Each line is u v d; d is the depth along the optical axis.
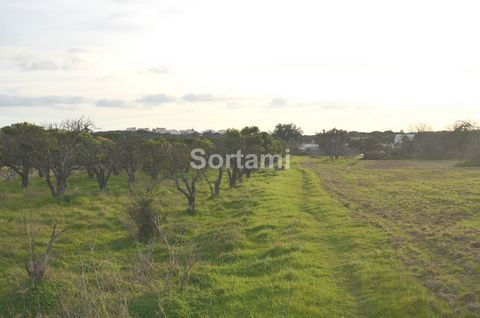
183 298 12.43
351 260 16.11
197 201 33.09
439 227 20.94
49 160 33.84
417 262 15.38
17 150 35.59
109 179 49.47
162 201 28.58
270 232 21.22
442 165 75.69
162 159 30.64
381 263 15.50
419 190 37.16
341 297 12.72
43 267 13.73
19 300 12.63
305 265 15.73
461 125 100.38
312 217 25.91
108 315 10.28
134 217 21.70
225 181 49.19
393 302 11.79
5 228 21.05
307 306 11.88
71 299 11.16
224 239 19.89
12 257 17.17
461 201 28.72
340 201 32.16
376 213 26.28
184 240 20.66
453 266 14.80
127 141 44.56
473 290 12.48
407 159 99.38
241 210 28.19
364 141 123.94
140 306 11.73
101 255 17.41
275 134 141.88
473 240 17.72
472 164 70.00
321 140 115.31
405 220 23.30
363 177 53.97
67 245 19.55
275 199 32.72
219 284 13.98
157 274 14.50
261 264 16.08
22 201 29.25
